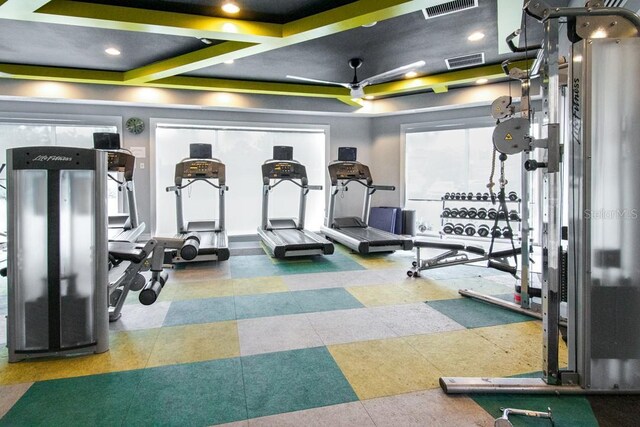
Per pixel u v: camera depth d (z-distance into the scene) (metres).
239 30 3.77
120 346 2.62
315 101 7.03
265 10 3.63
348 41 4.46
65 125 6.34
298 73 5.80
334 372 2.25
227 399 1.97
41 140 6.38
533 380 2.05
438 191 7.89
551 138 1.95
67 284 2.41
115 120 6.50
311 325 2.99
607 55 1.92
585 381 1.97
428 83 5.94
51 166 2.31
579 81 1.94
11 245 2.33
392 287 4.06
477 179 7.43
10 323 2.35
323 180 7.86
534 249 5.92
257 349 2.57
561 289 2.28
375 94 6.52
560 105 2.27
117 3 3.47
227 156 7.34
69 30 4.08
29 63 5.22
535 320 3.07
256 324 3.02
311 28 3.68
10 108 6.03
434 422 1.77
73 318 2.44
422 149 7.79
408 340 2.70
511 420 1.78
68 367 2.31
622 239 1.95
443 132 7.71
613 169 1.94
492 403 1.92
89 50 4.71
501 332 2.84
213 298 3.71
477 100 6.37
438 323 3.02
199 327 2.96
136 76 5.43
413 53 4.88
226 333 2.84
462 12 3.69
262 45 4.14
